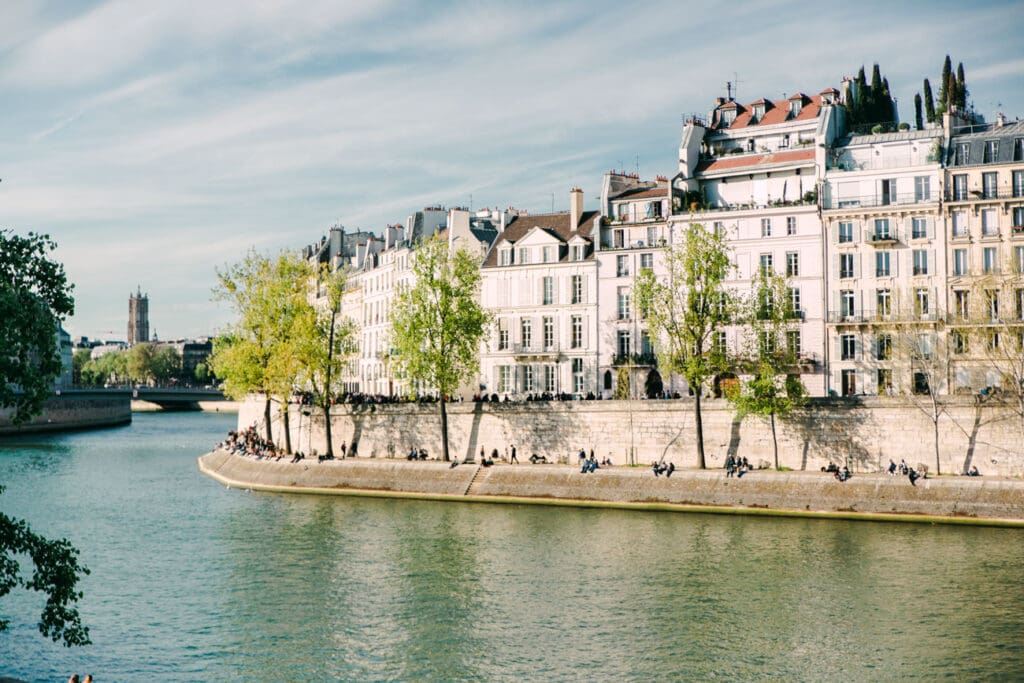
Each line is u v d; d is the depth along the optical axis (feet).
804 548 202.39
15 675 143.02
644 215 319.27
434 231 409.49
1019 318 251.80
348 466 290.76
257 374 320.29
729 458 255.91
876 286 281.54
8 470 348.18
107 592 182.09
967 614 160.86
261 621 165.68
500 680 140.67
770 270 269.44
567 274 327.88
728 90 336.08
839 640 152.25
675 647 151.33
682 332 265.75
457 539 218.18
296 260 329.52
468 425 302.04
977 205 272.31
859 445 253.85
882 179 284.61
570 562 196.95
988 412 240.53
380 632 160.15
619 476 256.73
